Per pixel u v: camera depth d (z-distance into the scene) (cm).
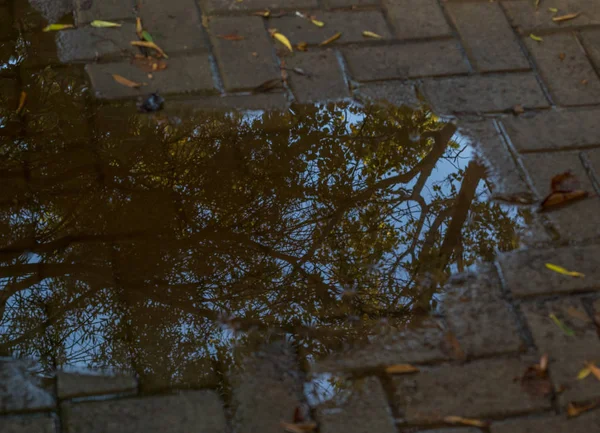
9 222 271
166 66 329
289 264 267
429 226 283
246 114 317
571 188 296
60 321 243
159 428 216
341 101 326
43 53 331
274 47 343
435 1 375
